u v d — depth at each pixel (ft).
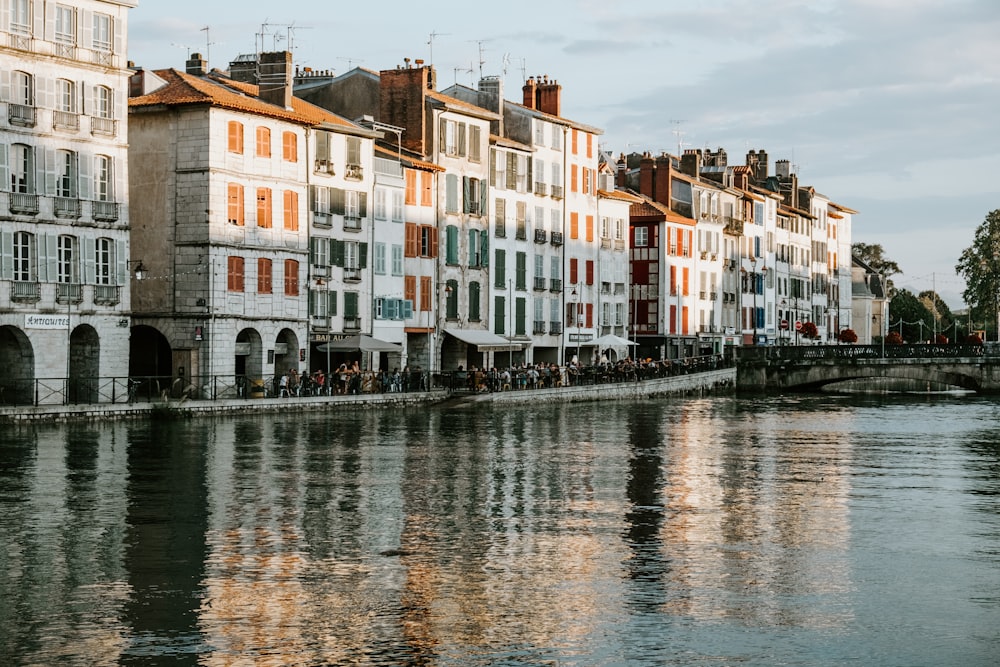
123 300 224.74
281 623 83.35
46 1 212.64
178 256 241.14
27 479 136.87
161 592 90.48
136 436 178.91
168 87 243.40
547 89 368.07
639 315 408.05
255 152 249.34
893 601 89.86
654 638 80.89
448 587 92.63
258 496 130.00
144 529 111.65
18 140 208.03
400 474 148.77
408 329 294.87
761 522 119.55
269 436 184.85
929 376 377.30
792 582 95.04
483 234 323.16
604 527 115.96
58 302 213.66
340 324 272.31
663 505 129.29
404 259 293.64
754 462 168.66
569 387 297.12
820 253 553.23
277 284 254.27
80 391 220.64
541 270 350.64
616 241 390.83
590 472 154.61
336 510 123.03
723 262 446.60
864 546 108.27
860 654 78.28
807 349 384.27
